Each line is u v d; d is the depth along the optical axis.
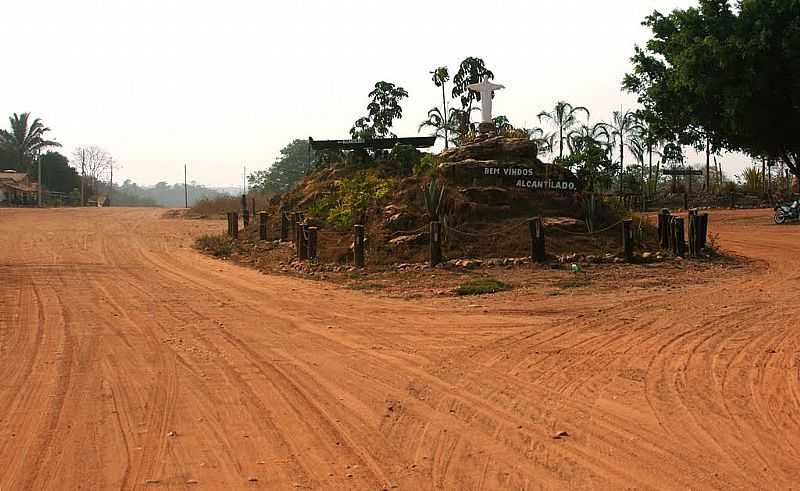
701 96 33.28
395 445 5.96
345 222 21.38
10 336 9.99
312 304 12.99
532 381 7.80
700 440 6.00
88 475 5.32
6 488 5.10
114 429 6.29
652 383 7.63
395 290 14.66
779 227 31.31
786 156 36.41
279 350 9.29
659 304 12.24
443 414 6.74
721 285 14.41
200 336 10.11
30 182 77.38
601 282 14.93
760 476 5.29
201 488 5.11
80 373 8.08
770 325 10.33
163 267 19.14
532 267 16.97
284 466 5.51
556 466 5.49
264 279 16.77
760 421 6.43
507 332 10.29
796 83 31.27
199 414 6.72
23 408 6.86
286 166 94.31
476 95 31.23
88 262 19.95
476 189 19.70
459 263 17.33
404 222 19.39
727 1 33.19
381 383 7.77
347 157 30.61
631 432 6.21
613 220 20.05
